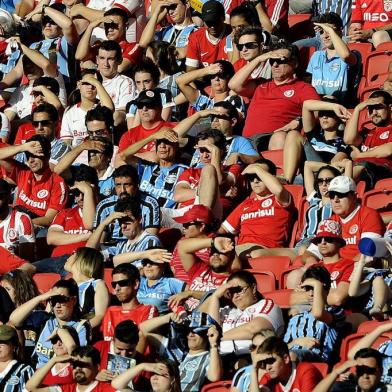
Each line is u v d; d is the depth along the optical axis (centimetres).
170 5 6594
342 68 6038
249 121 5919
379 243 4669
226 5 6681
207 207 5116
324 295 4619
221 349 4622
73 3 7012
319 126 5706
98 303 4950
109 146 5794
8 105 6669
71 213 5622
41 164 5797
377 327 4384
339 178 5044
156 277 5016
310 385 4294
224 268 4969
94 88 6159
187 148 5903
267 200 5322
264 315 4653
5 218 5550
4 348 4741
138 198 5362
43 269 5431
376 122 5634
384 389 4256
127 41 6694
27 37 6950
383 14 6394
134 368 4488
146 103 5853
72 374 4644
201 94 6144
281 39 6244
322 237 4872
